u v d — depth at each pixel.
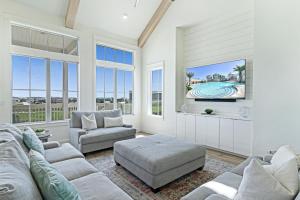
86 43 5.15
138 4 5.07
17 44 4.18
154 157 2.40
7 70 3.94
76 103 5.12
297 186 1.15
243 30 4.00
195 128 4.59
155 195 2.27
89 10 4.78
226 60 4.31
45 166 1.21
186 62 5.27
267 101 3.10
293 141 2.83
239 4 3.90
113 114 4.92
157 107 6.00
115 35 5.80
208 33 4.69
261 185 1.14
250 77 3.91
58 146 2.83
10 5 3.95
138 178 2.70
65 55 4.81
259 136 3.20
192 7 4.76
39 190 1.08
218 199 1.30
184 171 2.63
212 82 4.52
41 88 4.51
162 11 5.36
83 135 3.73
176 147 2.82
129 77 6.39
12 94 4.11
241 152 3.66
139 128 6.50
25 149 2.15
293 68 2.81
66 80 4.91
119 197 1.46
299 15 2.74
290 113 2.86
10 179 0.95
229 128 3.87
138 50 6.39
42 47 4.52
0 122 3.87
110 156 3.69
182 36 5.32
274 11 2.99
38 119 4.48
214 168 3.09
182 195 2.27
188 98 5.15
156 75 6.03
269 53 3.06
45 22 4.41
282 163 1.29
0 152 1.28
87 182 1.68
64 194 1.03
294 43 2.79
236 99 4.12
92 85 5.30
